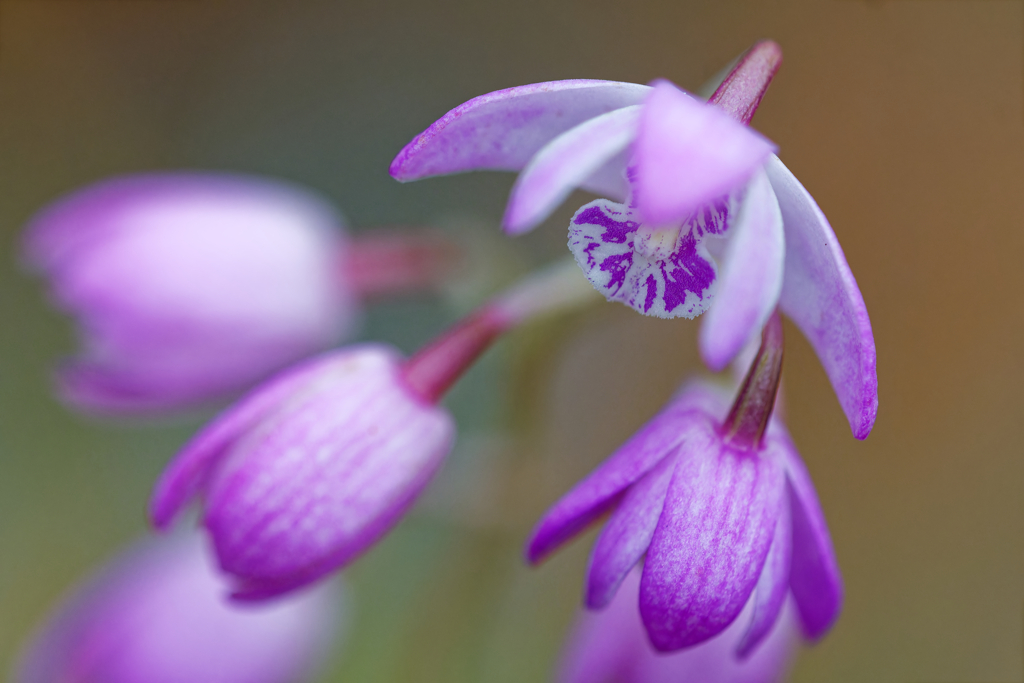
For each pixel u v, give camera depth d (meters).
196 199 0.25
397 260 0.25
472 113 0.19
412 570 0.33
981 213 0.36
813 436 0.36
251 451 0.21
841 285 0.19
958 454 0.36
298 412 0.21
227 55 0.45
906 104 0.37
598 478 0.20
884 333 0.37
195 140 0.44
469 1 0.45
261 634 0.25
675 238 0.19
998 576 0.35
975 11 0.36
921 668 0.35
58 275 0.25
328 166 0.44
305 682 0.26
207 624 0.25
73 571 0.36
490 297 0.25
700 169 0.18
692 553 0.19
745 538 0.19
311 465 0.21
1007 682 0.35
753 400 0.20
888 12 0.37
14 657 0.35
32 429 0.38
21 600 0.35
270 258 0.25
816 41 0.38
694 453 0.20
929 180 0.36
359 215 0.44
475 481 0.25
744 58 0.19
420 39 0.45
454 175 0.43
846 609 0.36
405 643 0.26
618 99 0.19
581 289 0.22
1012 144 0.36
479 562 0.25
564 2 0.43
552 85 0.19
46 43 0.42
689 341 0.36
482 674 0.25
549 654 0.33
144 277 0.25
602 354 0.37
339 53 0.45
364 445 0.21
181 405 0.25
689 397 0.21
